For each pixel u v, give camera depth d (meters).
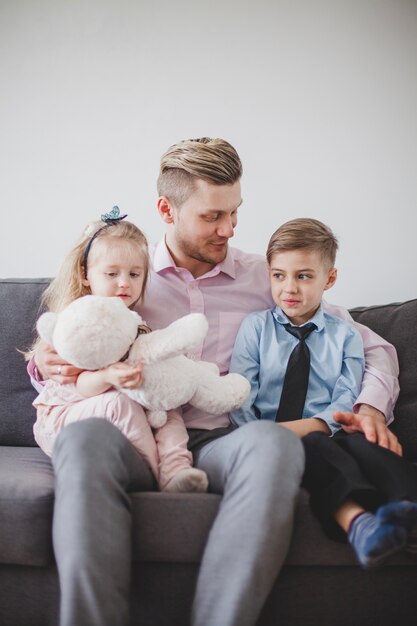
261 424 1.37
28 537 1.36
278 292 1.82
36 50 2.40
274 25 2.38
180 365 1.53
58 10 2.40
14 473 1.51
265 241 2.38
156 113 2.39
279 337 1.84
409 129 2.37
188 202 1.78
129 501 1.33
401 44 2.37
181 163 1.79
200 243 1.82
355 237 2.37
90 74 2.40
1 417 1.90
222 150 1.78
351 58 2.37
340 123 2.37
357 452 1.46
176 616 1.41
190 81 2.39
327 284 1.89
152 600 1.41
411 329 1.96
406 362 1.93
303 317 1.86
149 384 1.47
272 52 2.38
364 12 2.37
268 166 2.38
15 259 2.40
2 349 1.93
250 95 2.38
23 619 1.42
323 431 1.63
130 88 2.40
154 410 1.53
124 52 2.40
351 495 1.35
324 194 2.37
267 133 2.38
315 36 2.38
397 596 1.43
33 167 2.40
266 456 1.29
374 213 2.37
